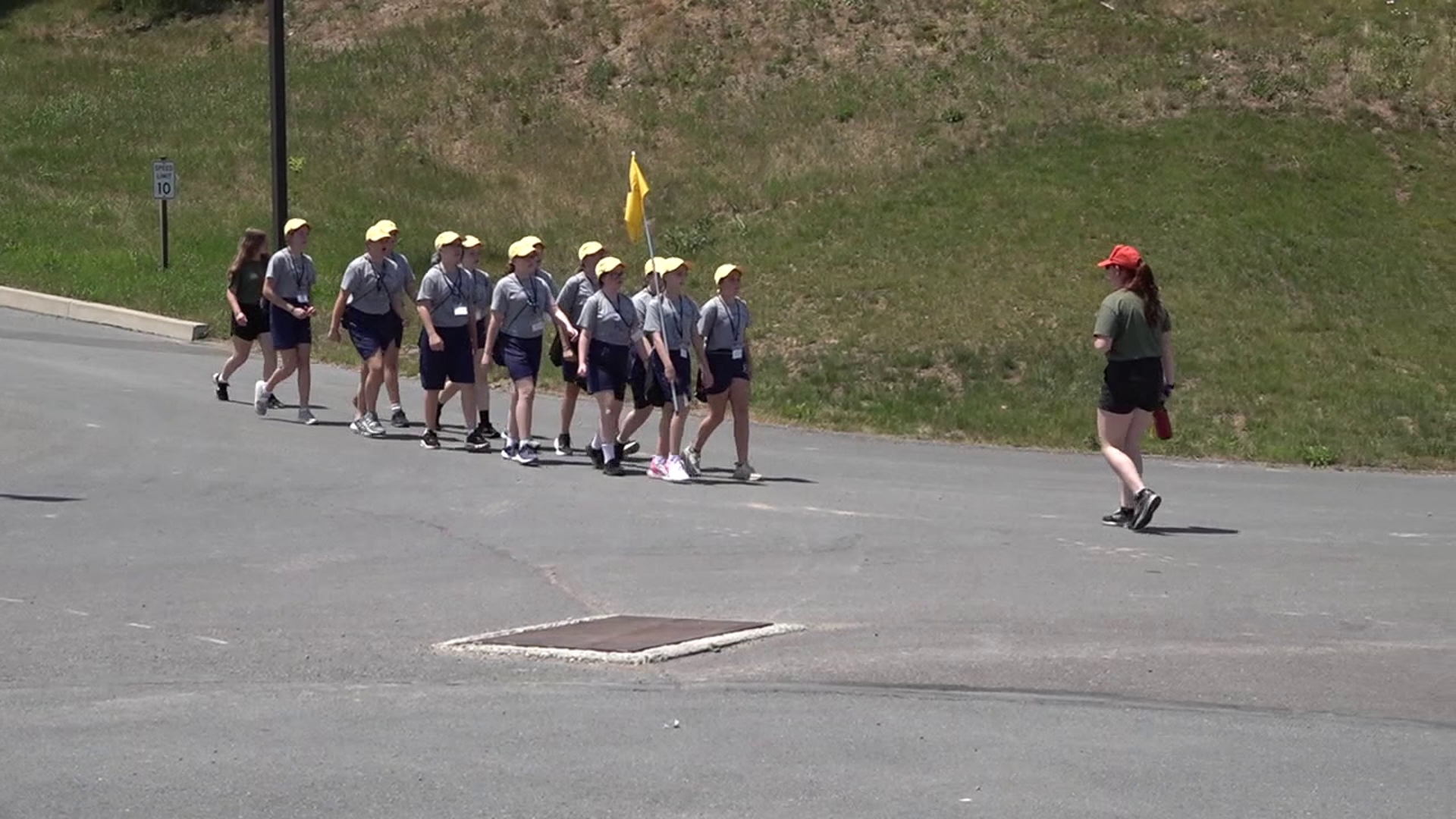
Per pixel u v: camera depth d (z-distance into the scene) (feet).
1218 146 97.35
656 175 104.37
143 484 44.19
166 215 91.86
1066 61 109.19
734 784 21.15
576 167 107.24
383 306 53.57
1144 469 56.70
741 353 48.14
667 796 20.62
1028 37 112.68
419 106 116.88
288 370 55.42
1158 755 22.86
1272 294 82.79
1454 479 57.82
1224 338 77.41
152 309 81.87
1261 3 115.55
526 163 108.68
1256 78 104.99
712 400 48.21
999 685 26.53
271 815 19.70
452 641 28.84
